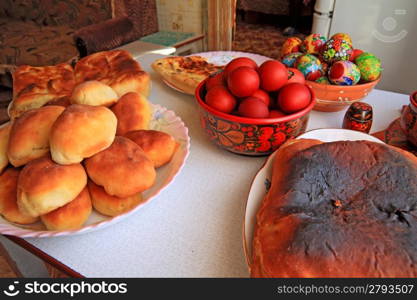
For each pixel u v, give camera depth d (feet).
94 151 1.65
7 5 8.43
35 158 1.70
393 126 2.31
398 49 5.02
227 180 2.04
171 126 2.30
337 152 1.69
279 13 11.44
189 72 3.07
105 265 1.54
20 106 2.66
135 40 6.79
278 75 2.01
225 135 2.06
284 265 1.26
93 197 1.70
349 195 1.53
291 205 1.47
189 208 1.85
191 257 1.58
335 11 5.28
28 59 6.40
